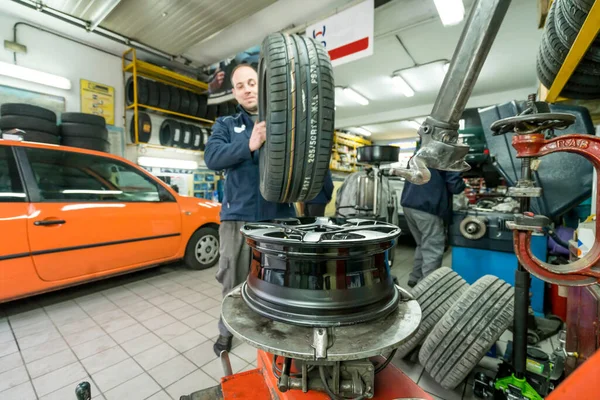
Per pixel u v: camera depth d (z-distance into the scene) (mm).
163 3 3398
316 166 778
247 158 1196
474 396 1299
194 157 5398
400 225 4188
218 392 857
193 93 5125
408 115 7137
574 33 983
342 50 2971
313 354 445
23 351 1649
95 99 4266
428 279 1599
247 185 1438
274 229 675
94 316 2076
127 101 4535
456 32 3953
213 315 2100
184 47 4441
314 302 519
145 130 4445
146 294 2480
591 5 855
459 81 527
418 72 5184
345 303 520
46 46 3812
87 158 2311
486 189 5289
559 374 1206
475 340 1157
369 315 524
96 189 2311
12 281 1849
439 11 2961
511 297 1218
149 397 1314
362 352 444
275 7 3586
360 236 595
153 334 1839
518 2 3365
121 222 2377
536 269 683
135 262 2520
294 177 777
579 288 1033
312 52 772
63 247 2051
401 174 617
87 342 1743
